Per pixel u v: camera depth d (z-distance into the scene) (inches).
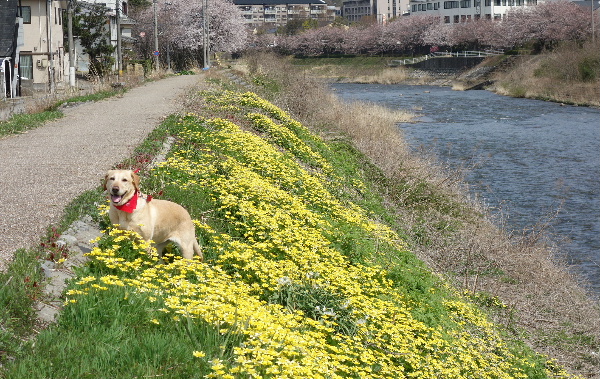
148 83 1413.6
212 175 469.4
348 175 704.4
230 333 233.5
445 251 542.6
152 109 845.2
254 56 1792.6
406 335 293.4
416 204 661.3
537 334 427.8
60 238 295.9
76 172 447.2
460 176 791.7
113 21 2474.2
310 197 516.7
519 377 340.5
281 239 351.6
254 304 256.7
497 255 538.0
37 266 256.8
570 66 2425.0
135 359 208.2
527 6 4517.7
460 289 472.4
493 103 2199.8
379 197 655.8
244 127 766.5
